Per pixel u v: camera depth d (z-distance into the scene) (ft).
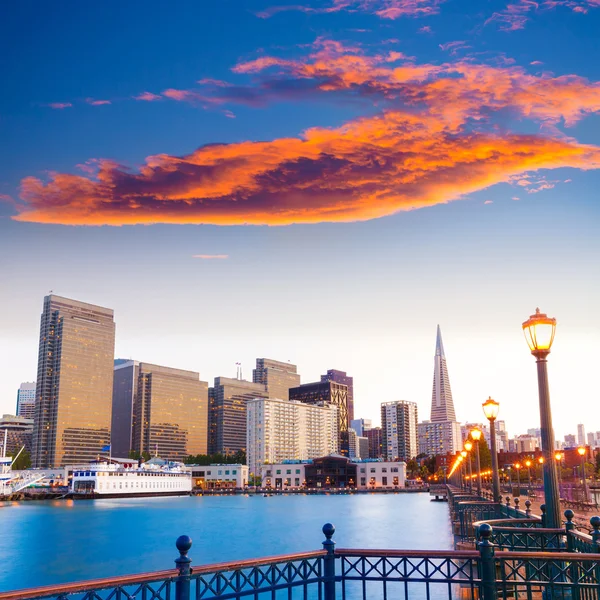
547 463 51.55
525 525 75.25
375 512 480.23
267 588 34.71
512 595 56.95
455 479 641.40
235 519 433.89
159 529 359.87
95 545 277.64
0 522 431.84
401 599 106.42
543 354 52.54
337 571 130.11
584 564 39.01
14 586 175.63
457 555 36.32
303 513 488.44
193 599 94.07
